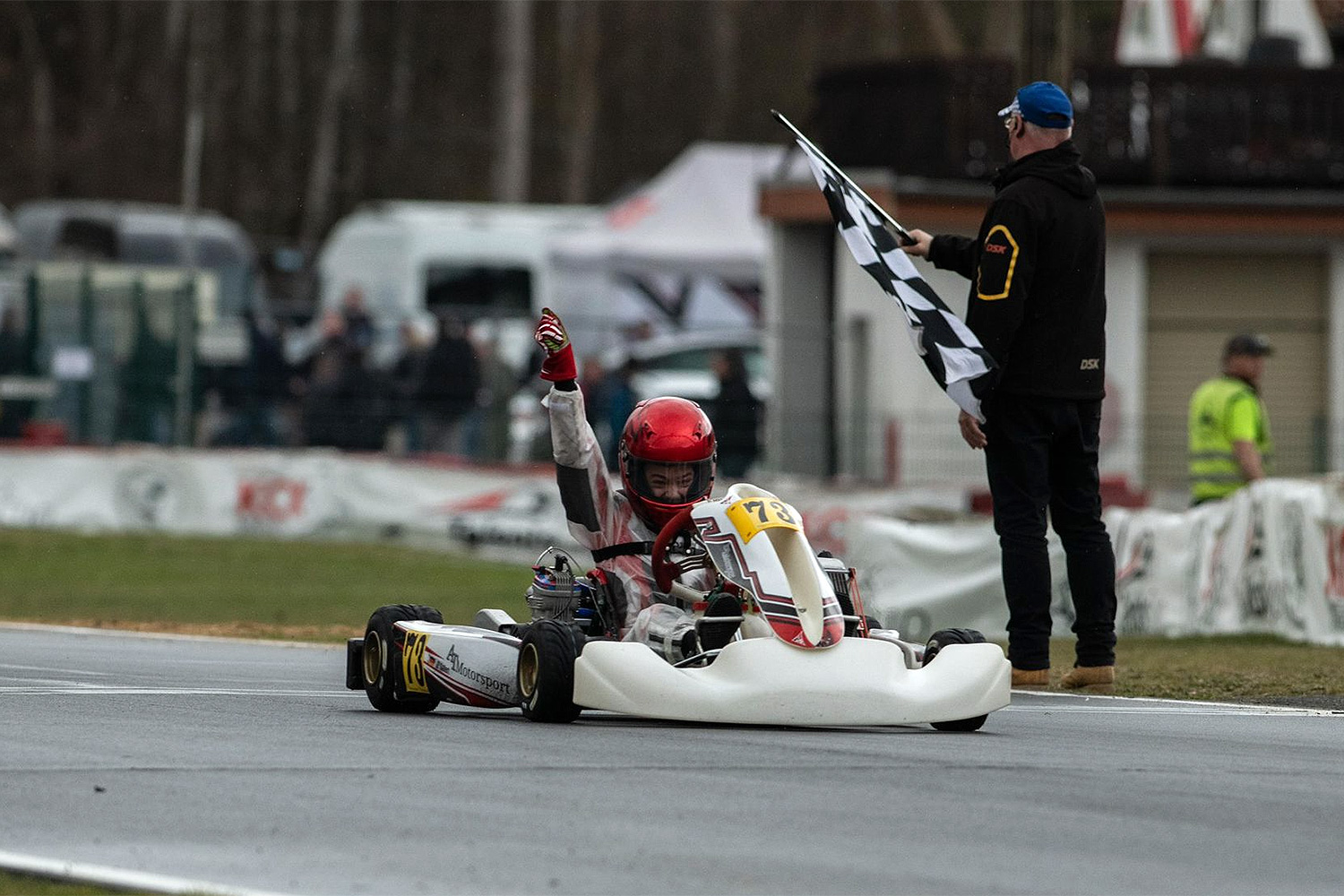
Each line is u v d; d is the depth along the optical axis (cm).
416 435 9100
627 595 2991
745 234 12338
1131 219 8856
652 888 1811
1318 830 2123
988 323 3506
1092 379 3603
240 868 1883
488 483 8144
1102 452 8944
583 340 11969
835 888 1816
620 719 2920
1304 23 10662
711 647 2831
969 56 8994
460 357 9106
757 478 8588
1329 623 4975
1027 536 3603
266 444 9188
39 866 1875
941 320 3494
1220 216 8888
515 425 9169
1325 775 2512
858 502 7156
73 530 8500
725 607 2812
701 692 2662
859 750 2609
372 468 8394
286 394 9250
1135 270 8981
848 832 2048
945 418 8738
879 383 9012
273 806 2159
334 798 2205
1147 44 10412
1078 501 3662
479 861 1908
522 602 6309
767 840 2008
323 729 2784
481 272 12900
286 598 6438
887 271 3556
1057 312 3556
